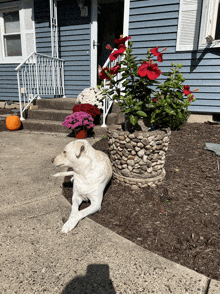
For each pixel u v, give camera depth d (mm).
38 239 1889
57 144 4672
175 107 2598
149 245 1844
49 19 7332
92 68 7191
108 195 2613
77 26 7090
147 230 2023
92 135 5180
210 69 5363
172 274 1536
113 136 2652
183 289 1423
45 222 2119
